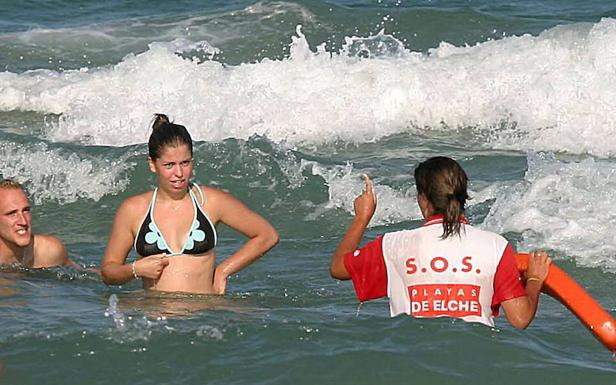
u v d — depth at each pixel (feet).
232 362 76.64
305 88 166.81
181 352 78.13
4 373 75.20
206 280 95.71
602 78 164.86
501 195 125.08
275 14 215.51
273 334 80.64
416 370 74.59
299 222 127.85
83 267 109.19
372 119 162.20
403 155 149.18
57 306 90.74
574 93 163.12
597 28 173.58
